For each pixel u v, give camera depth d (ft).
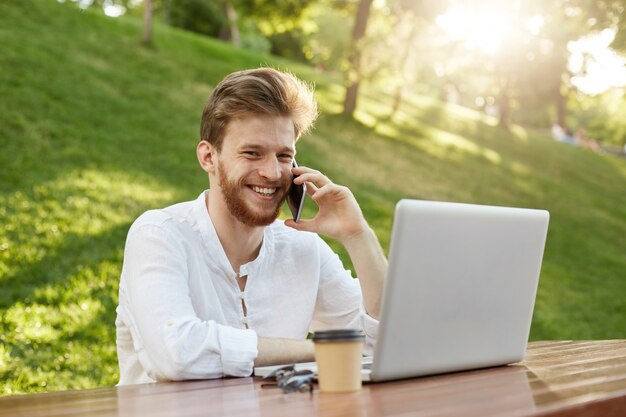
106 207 33.88
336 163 54.19
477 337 7.89
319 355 6.88
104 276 26.71
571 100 130.52
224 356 8.34
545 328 34.35
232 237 9.81
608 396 6.10
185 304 8.91
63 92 48.37
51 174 36.24
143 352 8.96
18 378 18.92
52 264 26.86
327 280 10.87
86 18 67.15
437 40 78.84
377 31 73.51
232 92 9.37
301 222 9.88
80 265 27.22
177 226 9.56
